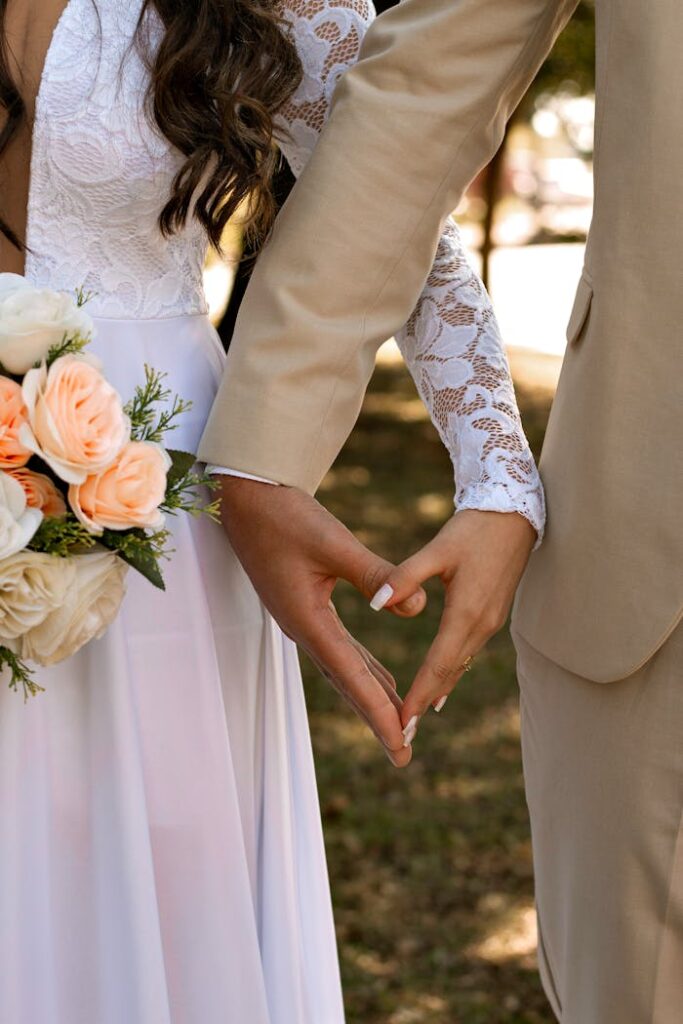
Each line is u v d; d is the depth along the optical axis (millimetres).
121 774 1661
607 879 1921
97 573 1466
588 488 1825
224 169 1734
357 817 4445
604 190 1779
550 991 2189
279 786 1909
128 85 1684
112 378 1738
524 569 1910
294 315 1736
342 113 1803
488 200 11266
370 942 3748
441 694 1740
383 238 1777
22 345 1430
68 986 1695
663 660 1833
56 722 1673
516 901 3990
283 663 1959
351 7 1906
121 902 1666
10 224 1719
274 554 1694
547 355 13672
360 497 8562
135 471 1456
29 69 1681
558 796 1992
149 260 1774
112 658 1661
